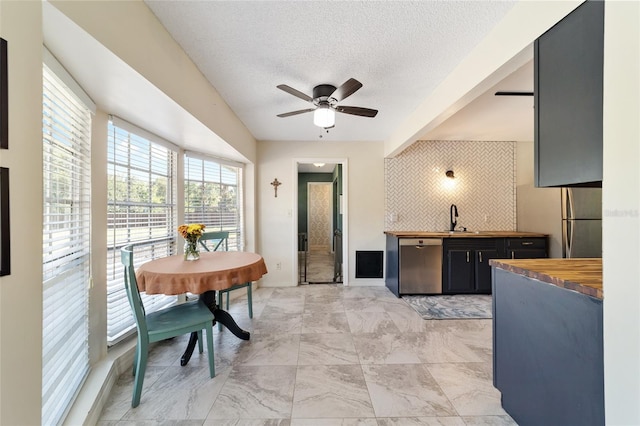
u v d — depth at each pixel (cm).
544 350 124
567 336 111
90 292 176
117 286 210
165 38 159
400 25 154
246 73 208
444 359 210
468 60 183
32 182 86
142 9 138
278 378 186
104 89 155
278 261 414
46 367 129
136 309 162
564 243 311
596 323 98
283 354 217
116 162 209
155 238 261
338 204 593
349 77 213
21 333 83
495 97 258
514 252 361
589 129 102
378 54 182
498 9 142
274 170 412
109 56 122
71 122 156
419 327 268
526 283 136
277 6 139
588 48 103
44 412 124
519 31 137
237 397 167
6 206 76
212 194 341
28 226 85
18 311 81
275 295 371
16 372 81
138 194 237
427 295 368
